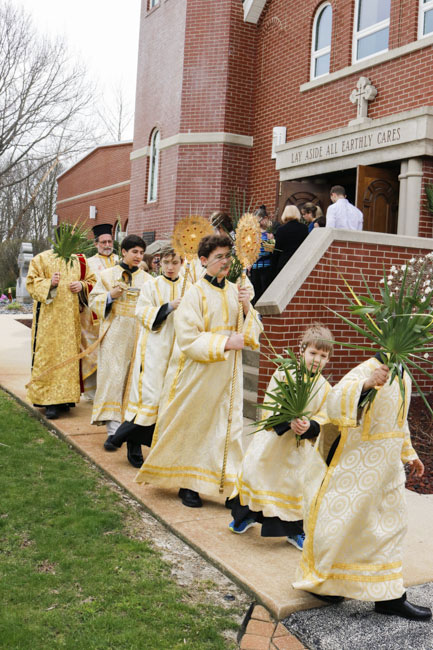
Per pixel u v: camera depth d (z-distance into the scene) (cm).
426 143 939
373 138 1020
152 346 543
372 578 331
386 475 335
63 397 705
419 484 551
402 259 778
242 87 1451
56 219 2934
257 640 320
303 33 1307
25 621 319
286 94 1355
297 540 414
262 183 1431
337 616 343
